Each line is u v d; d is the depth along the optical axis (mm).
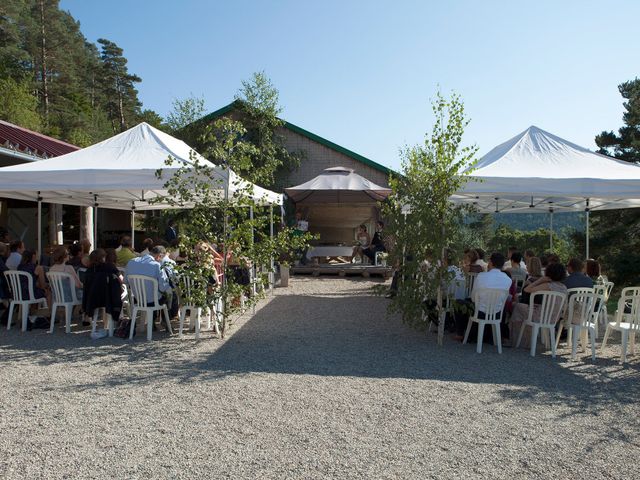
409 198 6852
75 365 5410
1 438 3551
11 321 7309
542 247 18422
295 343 6559
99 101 51156
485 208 13000
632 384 5020
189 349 6172
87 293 6648
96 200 11562
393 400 4414
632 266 16484
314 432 3711
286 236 6949
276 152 18953
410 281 6750
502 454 3393
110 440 3537
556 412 4191
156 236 17656
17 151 9828
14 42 37094
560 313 6141
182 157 7746
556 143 8719
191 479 3018
